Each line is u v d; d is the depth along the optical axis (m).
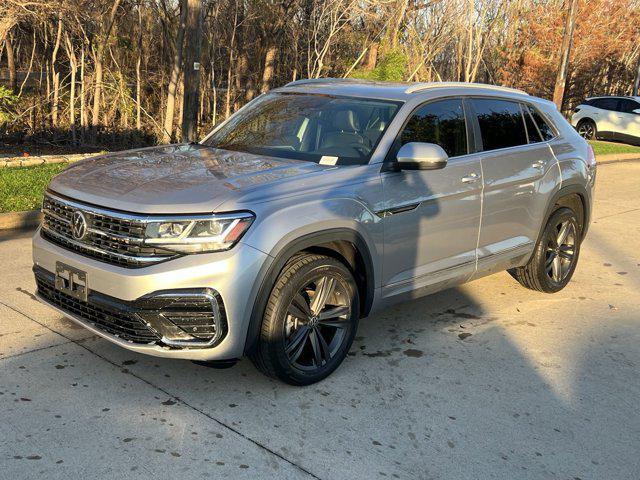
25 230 7.61
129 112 17.25
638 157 20.03
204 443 3.45
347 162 4.40
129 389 3.95
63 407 3.70
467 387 4.34
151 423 3.60
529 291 6.46
